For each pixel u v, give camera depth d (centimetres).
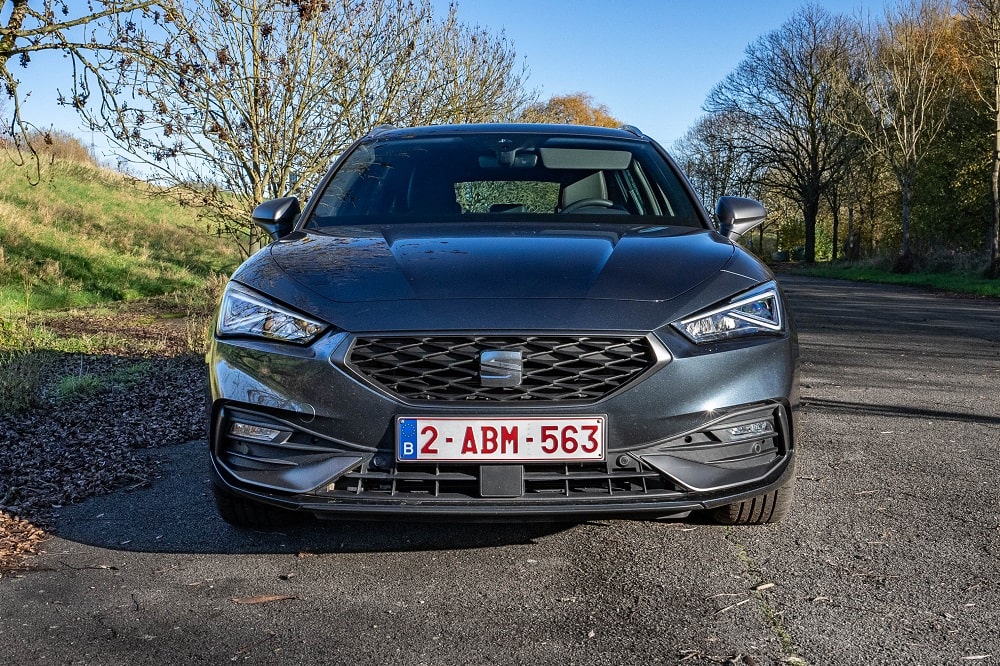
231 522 306
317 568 275
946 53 2973
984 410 542
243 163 963
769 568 273
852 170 4444
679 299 263
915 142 2941
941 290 2025
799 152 4859
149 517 329
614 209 357
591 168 386
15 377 571
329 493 254
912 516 327
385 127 457
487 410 247
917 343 902
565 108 5094
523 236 311
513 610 242
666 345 254
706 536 303
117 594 255
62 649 220
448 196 365
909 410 543
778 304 279
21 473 388
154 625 234
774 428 270
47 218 1847
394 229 330
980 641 221
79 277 1535
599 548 292
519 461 248
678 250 296
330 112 990
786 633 227
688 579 264
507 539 301
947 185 3225
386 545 296
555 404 249
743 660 211
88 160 2706
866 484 372
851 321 1160
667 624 232
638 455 252
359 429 251
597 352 251
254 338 266
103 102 544
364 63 992
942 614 238
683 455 256
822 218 6128
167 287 1611
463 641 223
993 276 2305
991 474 389
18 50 513
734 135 4844
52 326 986
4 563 280
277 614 240
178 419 505
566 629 230
